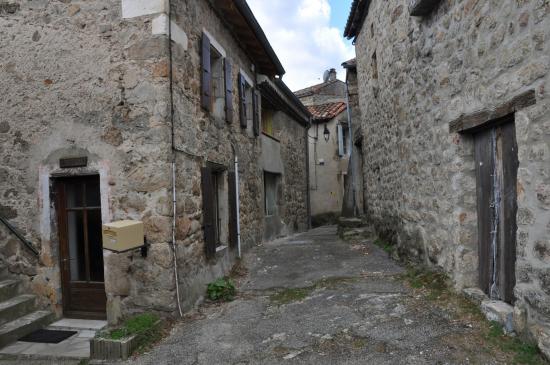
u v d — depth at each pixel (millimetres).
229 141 6398
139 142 4180
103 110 4270
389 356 2979
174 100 4316
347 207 10797
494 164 3422
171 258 4148
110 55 4254
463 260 3801
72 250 4660
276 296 4762
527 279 2764
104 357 3492
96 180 4531
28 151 4508
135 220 4113
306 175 13562
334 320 3768
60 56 4375
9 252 4664
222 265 5781
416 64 4797
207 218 5129
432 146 4418
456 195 3830
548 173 2520
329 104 16344
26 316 4418
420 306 3832
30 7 4457
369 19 7723
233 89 6758
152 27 4172
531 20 2631
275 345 3398
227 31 6422
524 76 2729
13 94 4523
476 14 3350
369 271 5352
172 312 4113
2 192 4613
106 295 4324
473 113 3441
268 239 9305
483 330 3141
